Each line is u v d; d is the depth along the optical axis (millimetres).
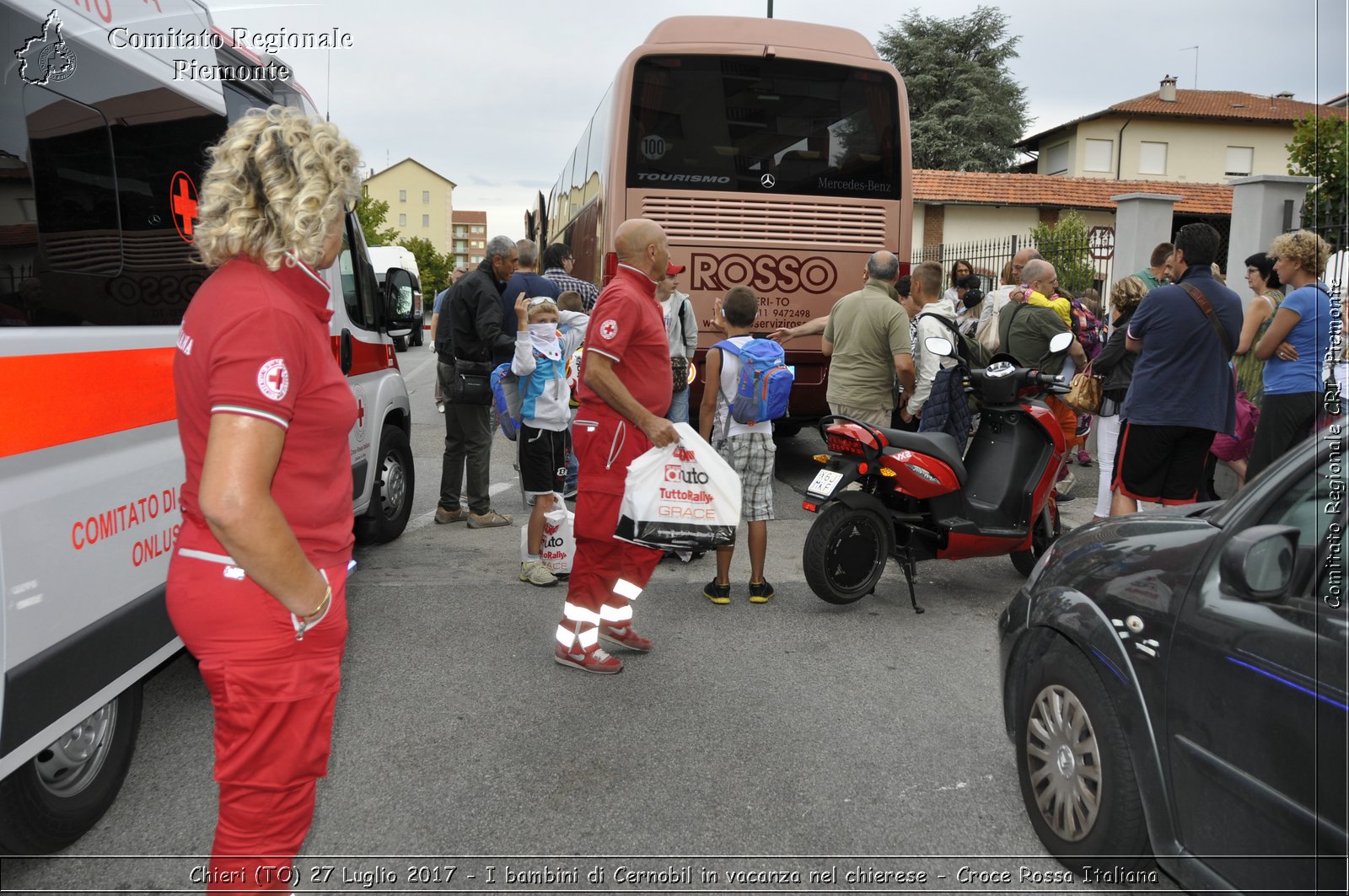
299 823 2100
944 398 6074
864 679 4441
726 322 5504
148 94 3613
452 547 6730
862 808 3297
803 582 6008
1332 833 2078
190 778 3479
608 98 9375
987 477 5867
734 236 8609
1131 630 2697
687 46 8555
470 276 6949
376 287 6570
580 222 12102
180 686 4316
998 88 49062
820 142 8680
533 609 5367
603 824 3172
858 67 8688
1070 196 35062
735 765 3588
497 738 3781
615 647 4805
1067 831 2922
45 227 2889
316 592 1920
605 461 4301
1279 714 2223
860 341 6656
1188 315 5246
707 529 4293
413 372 20219
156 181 3635
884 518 5305
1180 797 2520
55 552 2766
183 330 1928
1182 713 2504
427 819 3188
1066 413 7746
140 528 3262
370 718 3947
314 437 1968
